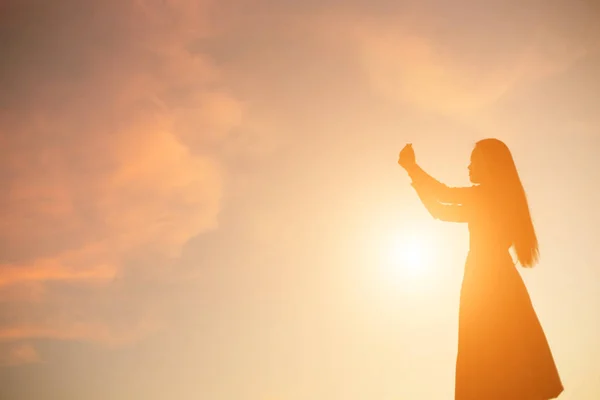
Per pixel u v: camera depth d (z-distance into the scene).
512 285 2.34
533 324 2.28
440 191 2.49
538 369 2.20
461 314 2.37
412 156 2.54
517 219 2.45
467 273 2.42
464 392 2.25
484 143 2.58
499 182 2.49
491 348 2.25
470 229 2.49
